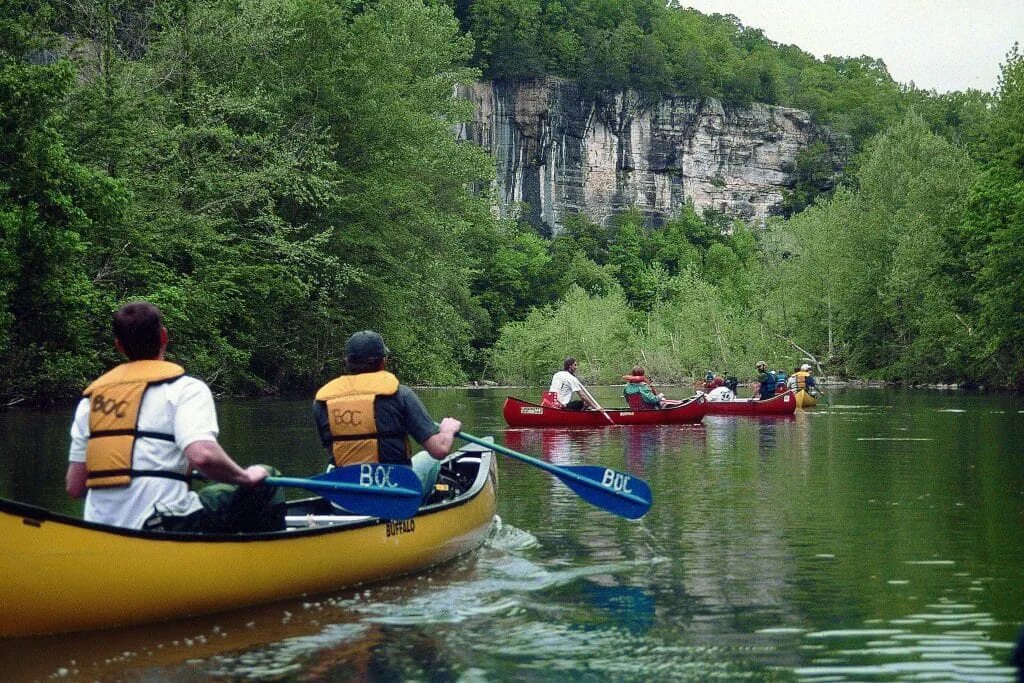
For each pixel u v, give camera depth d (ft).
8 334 57.77
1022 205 101.60
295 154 88.94
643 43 391.04
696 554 19.65
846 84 508.94
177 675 12.50
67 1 75.31
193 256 78.48
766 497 27.43
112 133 67.31
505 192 348.59
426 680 12.35
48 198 54.03
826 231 169.89
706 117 399.44
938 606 15.58
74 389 68.23
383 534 17.33
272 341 97.86
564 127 360.07
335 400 18.33
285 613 15.31
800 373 81.10
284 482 15.67
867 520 23.49
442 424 18.99
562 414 58.13
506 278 246.47
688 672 12.57
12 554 13.25
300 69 96.17
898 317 157.07
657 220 388.78
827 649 13.42
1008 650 13.34
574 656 13.23
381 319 103.81
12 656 13.16
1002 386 130.62
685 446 43.96
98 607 13.92
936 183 152.87
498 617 15.15
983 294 112.16
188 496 14.90
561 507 25.86
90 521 13.71
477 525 20.65
